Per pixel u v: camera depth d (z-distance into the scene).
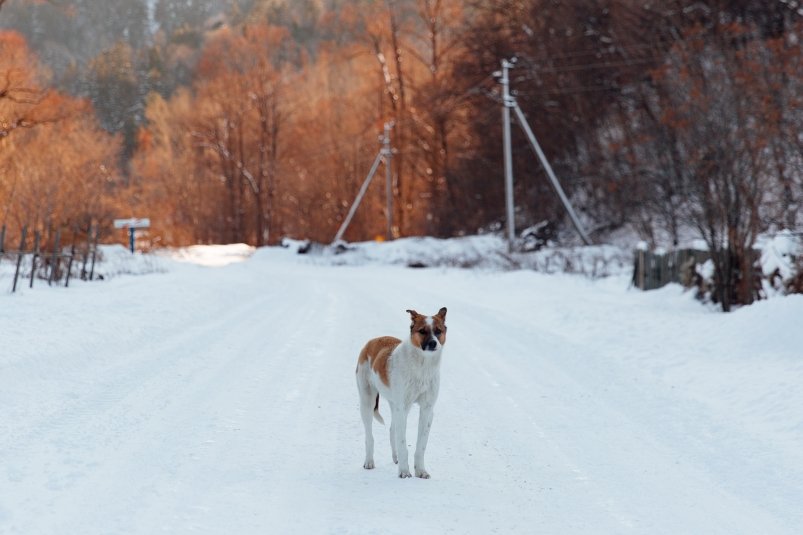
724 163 17.52
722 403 9.76
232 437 8.42
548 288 24.62
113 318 15.51
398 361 7.24
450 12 55.97
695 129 18.55
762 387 10.00
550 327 16.55
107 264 30.09
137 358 12.52
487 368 12.42
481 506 6.61
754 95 20.31
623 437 8.67
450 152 56.47
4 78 35.88
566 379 11.58
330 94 71.12
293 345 14.32
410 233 60.53
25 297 18.28
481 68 48.28
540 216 44.72
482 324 17.25
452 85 51.59
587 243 37.19
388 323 17.30
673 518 6.37
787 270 16.06
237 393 10.44
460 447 8.35
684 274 20.62
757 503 6.68
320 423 9.16
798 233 16.80
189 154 71.19
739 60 22.45
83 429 8.39
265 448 8.10
